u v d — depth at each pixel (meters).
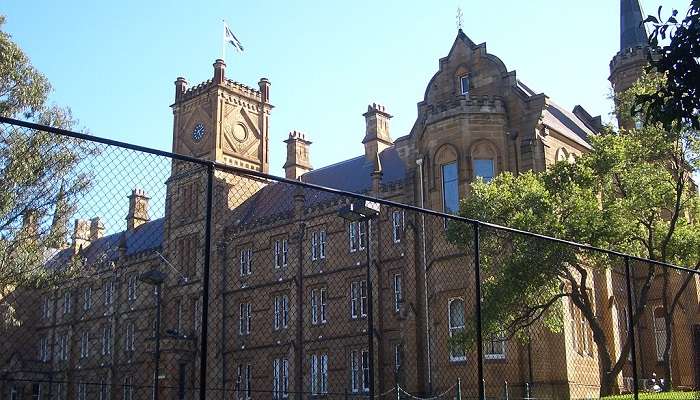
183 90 67.25
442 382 39.03
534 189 30.81
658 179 33.94
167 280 60.19
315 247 52.69
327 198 52.91
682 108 11.37
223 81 64.38
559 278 32.25
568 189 31.67
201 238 58.94
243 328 56.12
